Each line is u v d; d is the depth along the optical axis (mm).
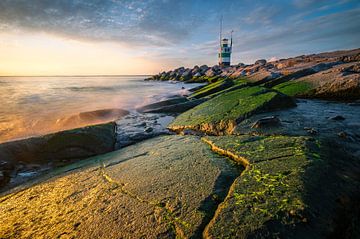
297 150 5250
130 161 6926
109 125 10906
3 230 4320
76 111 19906
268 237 2982
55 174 7145
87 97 31016
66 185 5887
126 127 12742
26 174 7855
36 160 8711
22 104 23953
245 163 5332
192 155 6508
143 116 16438
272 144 5996
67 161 8875
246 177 4480
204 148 7012
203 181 4777
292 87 17641
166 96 29797
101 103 25109
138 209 4180
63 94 35062
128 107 21766
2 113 19047
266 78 26531
